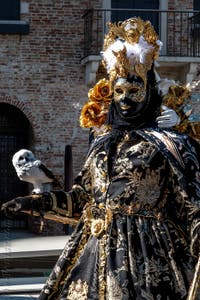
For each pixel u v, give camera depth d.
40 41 22.14
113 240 4.39
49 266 11.05
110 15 22.12
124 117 4.52
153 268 4.31
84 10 22.22
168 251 4.35
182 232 4.42
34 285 9.60
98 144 4.61
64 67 22.17
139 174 4.38
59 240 14.33
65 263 4.58
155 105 4.61
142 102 4.53
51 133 21.97
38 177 5.07
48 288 4.58
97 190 4.54
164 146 4.38
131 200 4.38
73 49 22.22
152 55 4.59
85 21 22.14
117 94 4.54
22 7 22.08
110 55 4.58
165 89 4.79
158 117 4.57
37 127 21.97
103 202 4.50
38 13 22.14
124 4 22.27
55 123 22.00
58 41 22.17
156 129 4.49
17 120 22.39
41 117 21.98
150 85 4.59
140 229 4.36
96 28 21.97
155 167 4.38
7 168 22.23
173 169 4.35
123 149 4.46
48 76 22.12
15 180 22.22
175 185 4.39
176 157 4.36
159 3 22.41
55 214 4.62
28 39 22.09
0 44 22.02
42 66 22.12
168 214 4.43
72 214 4.66
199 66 21.69
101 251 4.41
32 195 4.59
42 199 4.57
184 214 4.43
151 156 4.38
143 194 4.38
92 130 4.94
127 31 4.57
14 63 22.05
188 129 4.77
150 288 4.28
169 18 22.33
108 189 4.46
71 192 4.67
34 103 22.05
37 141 21.92
